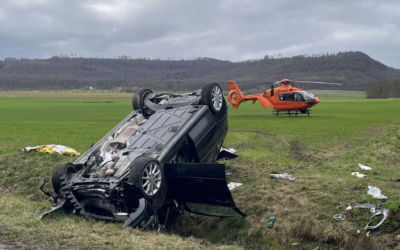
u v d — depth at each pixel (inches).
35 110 2743.6
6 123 1418.6
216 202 336.8
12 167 542.3
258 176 458.3
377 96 5920.3
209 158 424.2
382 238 294.2
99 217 329.4
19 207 347.3
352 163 565.9
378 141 778.8
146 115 452.4
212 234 353.1
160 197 331.9
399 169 519.5
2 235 248.1
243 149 710.5
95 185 325.4
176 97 460.8
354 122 1362.0
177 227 371.6
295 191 382.6
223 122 446.9
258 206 360.5
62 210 339.6
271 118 1647.4
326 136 928.9
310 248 308.8
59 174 348.8
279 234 325.1
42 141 803.4
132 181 306.2
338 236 306.2
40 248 228.8
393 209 308.5
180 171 334.0
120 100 5167.3
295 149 745.0
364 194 347.3
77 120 1683.1
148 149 354.6
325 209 336.5
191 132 386.0
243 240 335.3
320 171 506.0
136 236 271.0
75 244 237.8
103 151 377.1
